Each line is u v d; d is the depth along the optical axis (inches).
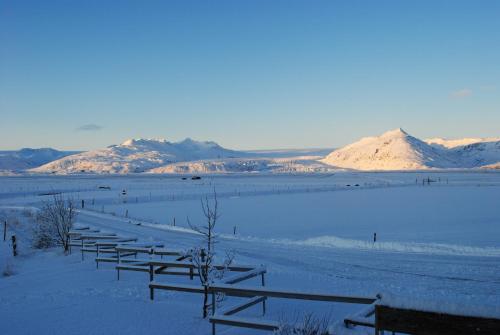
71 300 425.7
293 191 3125.0
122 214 1833.2
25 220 1486.2
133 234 1198.9
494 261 757.3
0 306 411.5
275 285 504.7
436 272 660.7
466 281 592.1
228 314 310.7
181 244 981.8
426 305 189.9
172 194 2952.8
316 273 633.0
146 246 560.1
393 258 791.7
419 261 760.3
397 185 3863.2
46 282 537.0
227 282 332.5
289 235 1203.9
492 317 175.6
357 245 973.2
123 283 506.9
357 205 2094.0
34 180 5826.8
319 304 390.3
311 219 1587.1
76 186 4146.2
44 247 939.3
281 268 654.5
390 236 1137.4
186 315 356.5
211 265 391.2
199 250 410.9
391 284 561.6
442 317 186.1
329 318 319.9
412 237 1107.3
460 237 1090.7
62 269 634.2
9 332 326.6
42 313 378.3
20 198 2691.9
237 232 1285.7
